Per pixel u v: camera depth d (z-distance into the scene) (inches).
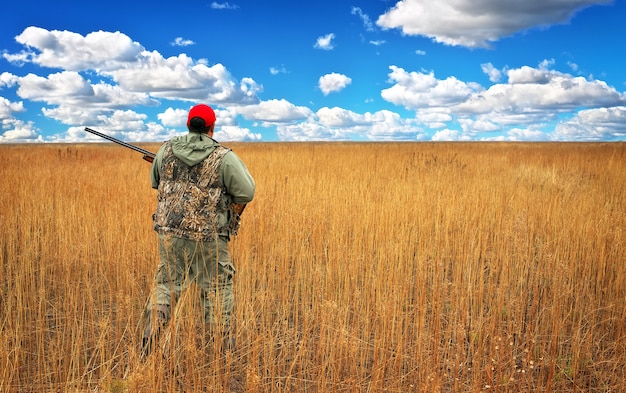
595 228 211.3
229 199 130.1
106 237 199.2
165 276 128.6
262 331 126.5
